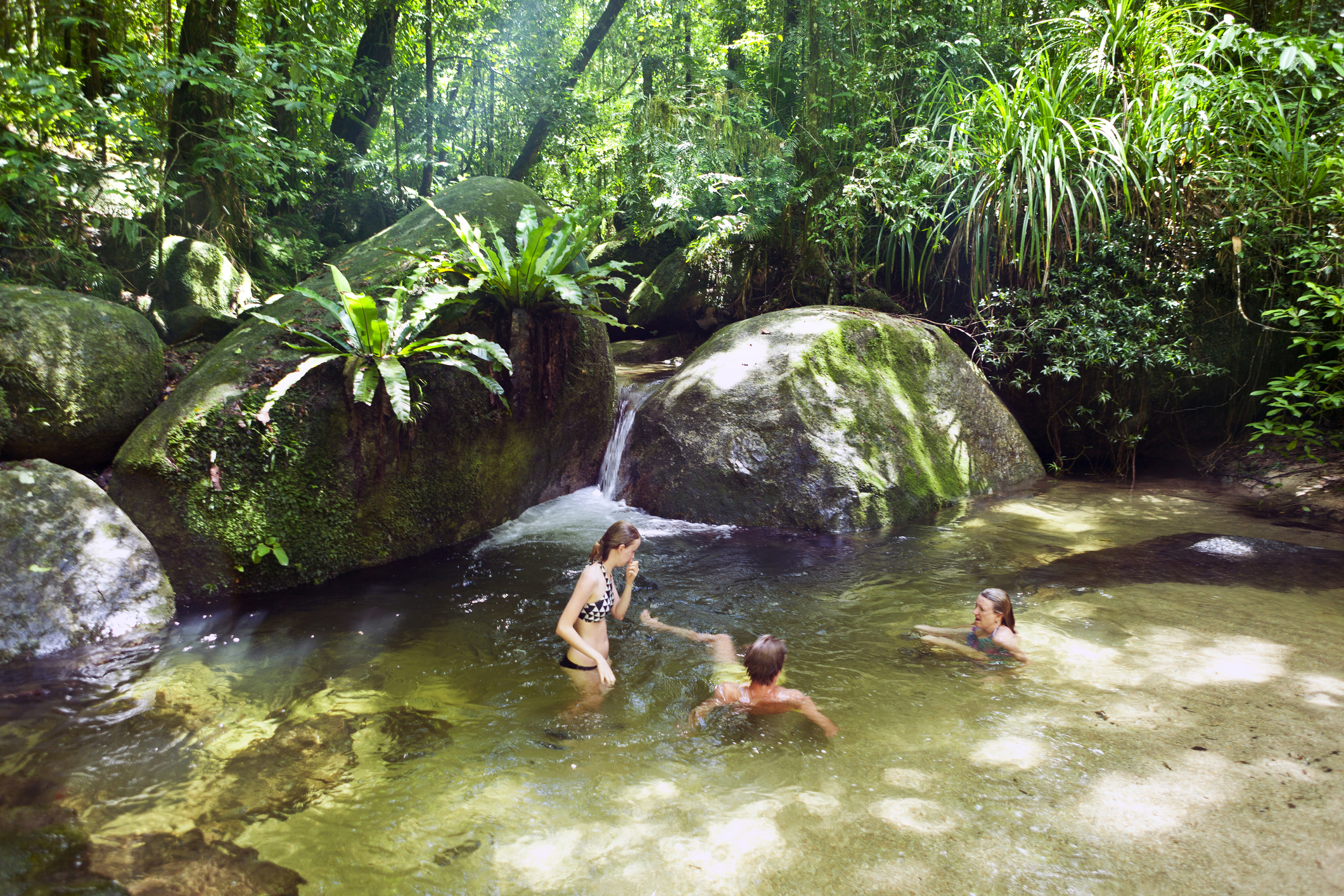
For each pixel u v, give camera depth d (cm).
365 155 1262
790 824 277
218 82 712
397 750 332
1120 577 534
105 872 251
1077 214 782
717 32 1359
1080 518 687
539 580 557
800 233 1090
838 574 559
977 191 859
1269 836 264
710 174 1017
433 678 404
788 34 1159
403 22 1313
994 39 1013
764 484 694
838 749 328
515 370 643
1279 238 777
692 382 768
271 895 242
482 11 1376
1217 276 830
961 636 445
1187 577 533
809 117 1046
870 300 1005
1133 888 241
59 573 442
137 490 493
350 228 1236
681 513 713
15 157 627
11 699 372
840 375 748
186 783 305
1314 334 761
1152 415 864
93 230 778
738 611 494
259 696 381
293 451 529
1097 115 857
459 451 631
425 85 1365
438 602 514
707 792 299
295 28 1025
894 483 698
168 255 801
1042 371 846
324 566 551
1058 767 310
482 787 303
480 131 1426
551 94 1343
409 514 604
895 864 254
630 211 1248
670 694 386
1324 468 739
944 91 1002
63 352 513
